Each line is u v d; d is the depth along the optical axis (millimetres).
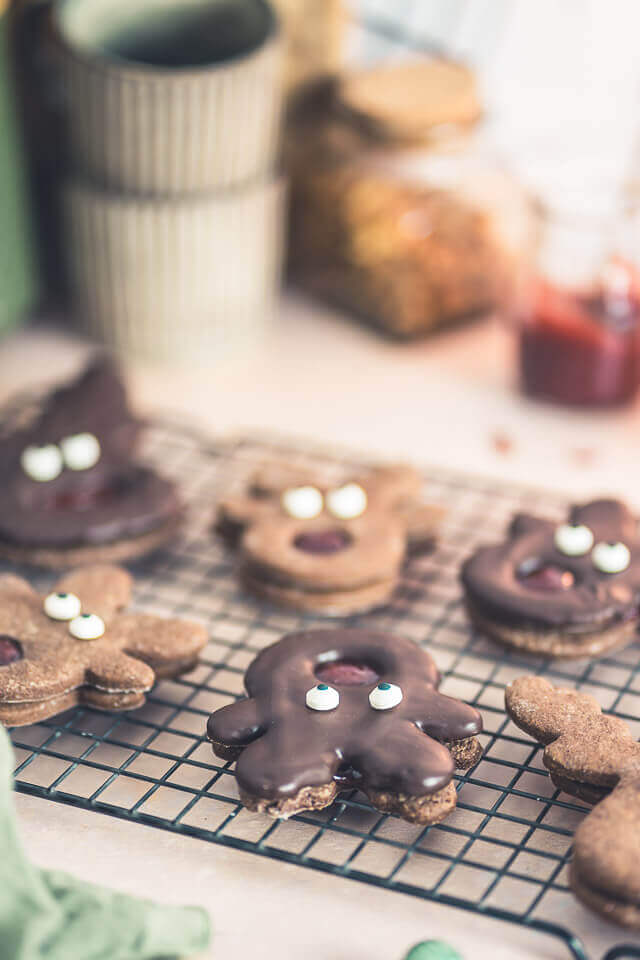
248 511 678
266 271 803
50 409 716
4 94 755
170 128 743
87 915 531
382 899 560
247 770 558
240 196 770
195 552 691
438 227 798
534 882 551
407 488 691
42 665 595
